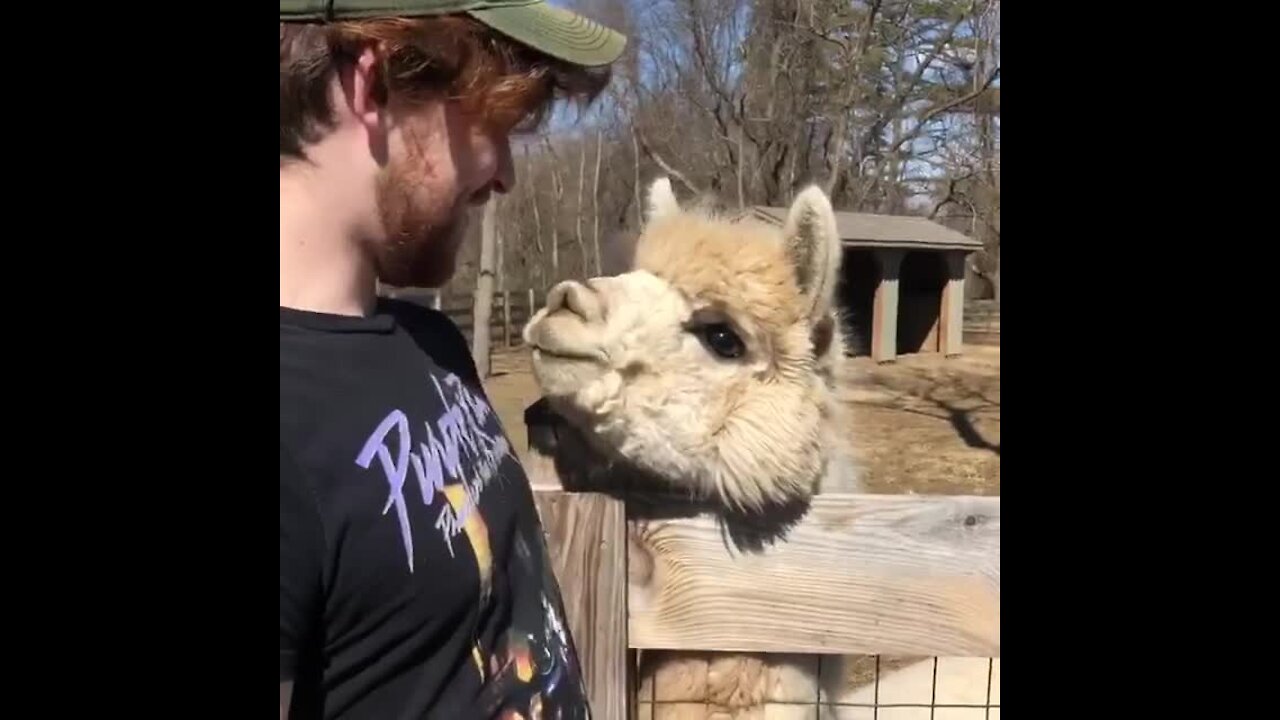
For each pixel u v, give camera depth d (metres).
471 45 1.13
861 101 8.97
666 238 2.09
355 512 1.04
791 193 8.59
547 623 1.35
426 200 1.18
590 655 1.78
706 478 1.87
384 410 1.12
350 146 1.14
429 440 1.17
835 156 8.52
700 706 2.05
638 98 8.25
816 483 1.94
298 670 1.00
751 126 8.55
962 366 7.54
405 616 1.08
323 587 1.02
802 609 1.80
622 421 1.91
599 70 1.32
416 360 1.24
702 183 8.38
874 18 8.52
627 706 1.80
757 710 2.05
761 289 1.97
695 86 8.51
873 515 1.79
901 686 3.20
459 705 1.13
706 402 1.91
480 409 1.36
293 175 1.14
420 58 1.10
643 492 1.90
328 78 1.11
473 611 1.16
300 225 1.14
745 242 2.05
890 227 7.95
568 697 1.34
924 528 1.76
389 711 1.08
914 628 1.76
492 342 8.82
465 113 1.17
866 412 6.15
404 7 1.09
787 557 1.81
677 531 1.84
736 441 1.88
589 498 1.78
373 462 1.07
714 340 1.97
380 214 1.17
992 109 8.87
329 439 1.05
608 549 1.78
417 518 1.10
